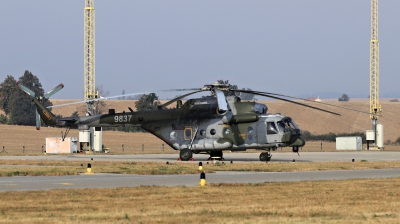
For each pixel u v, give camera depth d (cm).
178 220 5231
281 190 7512
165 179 9119
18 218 5369
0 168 11338
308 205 6206
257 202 6456
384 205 6203
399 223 5112
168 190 7462
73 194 7069
